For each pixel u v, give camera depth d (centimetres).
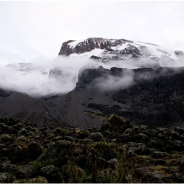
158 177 850
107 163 1058
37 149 1243
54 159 1060
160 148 1455
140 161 1153
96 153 1191
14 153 1208
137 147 1367
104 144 1293
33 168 972
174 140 1554
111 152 1227
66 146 1106
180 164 998
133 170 787
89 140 1515
